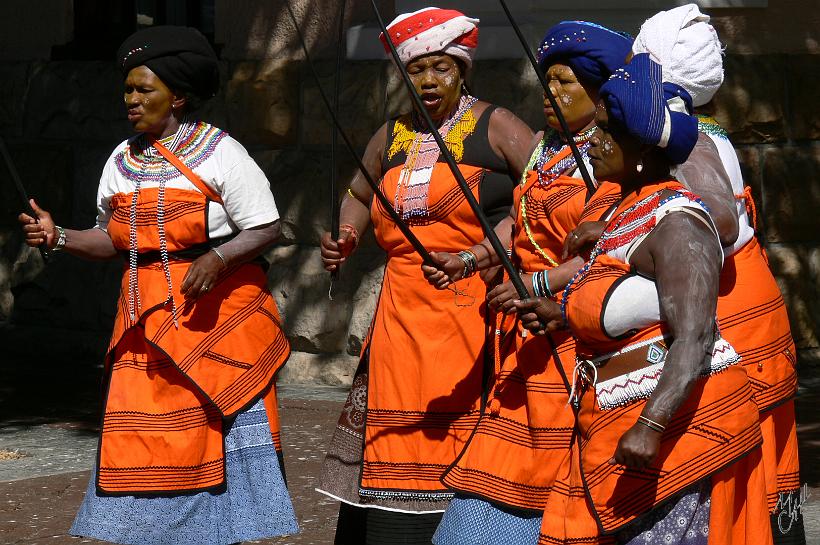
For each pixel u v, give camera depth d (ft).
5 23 48.91
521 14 37.86
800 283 41.57
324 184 41.09
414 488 21.25
